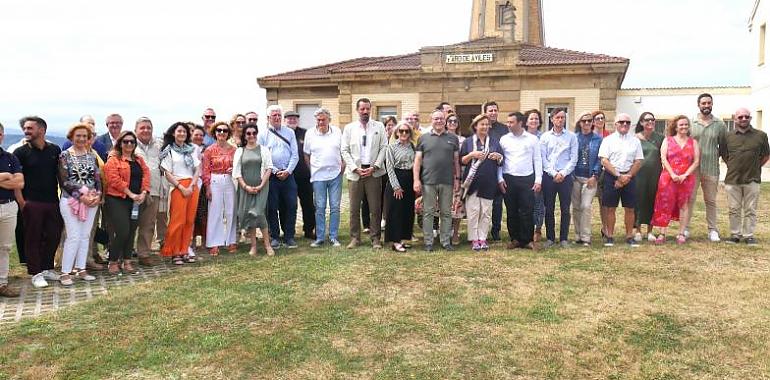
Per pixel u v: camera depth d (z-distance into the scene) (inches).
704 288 230.4
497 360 165.0
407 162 310.2
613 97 797.9
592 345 175.0
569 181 314.0
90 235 282.2
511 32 1109.7
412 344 176.9
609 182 311.3
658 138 333.1
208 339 181.2
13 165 235.3
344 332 186.9
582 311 204.7
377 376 156.0
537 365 161.8
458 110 869.8
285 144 328.2
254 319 199.9
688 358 165.3
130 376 157.0
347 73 893.2
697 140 323.3
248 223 301.4
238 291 233.5
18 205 249.6
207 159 308.2
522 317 198.5
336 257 293.4
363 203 374.3
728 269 260.4
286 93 957.8
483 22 1173.1
